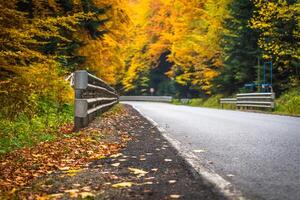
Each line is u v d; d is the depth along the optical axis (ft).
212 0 111.14
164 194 13.47
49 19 26.76
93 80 40.11
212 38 113.09
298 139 27.25
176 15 143.54
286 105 69.05
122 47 75.72
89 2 55.62
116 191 13.92
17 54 24.77
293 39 76.43
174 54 144.77
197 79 132.87
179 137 29.01
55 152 22.03
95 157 20.45
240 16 93.20
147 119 47.29
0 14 24.39
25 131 28.40
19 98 24.35
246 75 96.17
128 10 70.64
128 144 25.32
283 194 13.41
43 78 25.50
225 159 19.84
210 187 14.33
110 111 55.98
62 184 15.19
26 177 16.58
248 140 26.89
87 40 61.11
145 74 201.36
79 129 31.04
